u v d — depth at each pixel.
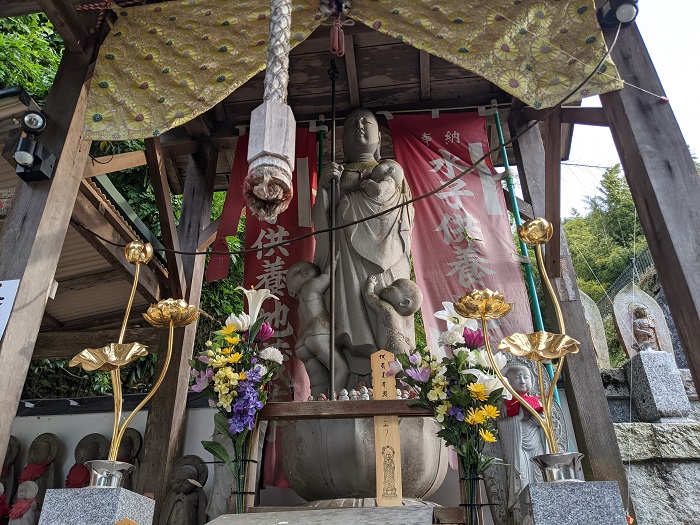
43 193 5.12
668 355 7.06
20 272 4.77
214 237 8.04
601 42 5.16
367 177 6.50
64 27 5.66
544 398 3.79
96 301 8.62
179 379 7.19
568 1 5.39
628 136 4.79
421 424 4.99
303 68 7.40
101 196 6.80
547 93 5.15
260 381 4.51
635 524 5.26
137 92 5.75
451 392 4.31
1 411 4.33
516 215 7.26
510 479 5.39
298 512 3.57
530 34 5.36
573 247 17.09
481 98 7.71
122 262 7.19
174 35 5.93
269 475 6.26
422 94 7.69
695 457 6.23
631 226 16.75
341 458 4.84
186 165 8.57
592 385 5.93
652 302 8.34
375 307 5.73
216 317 12.48
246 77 5.71
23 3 5.75
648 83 4.95
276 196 2.97
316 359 5.79
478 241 7.02
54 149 5.37
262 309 7.18
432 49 5.46
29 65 10.61
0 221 6.34
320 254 6.31
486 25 5.47
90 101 5.73
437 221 7.17
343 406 4.45
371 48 7.16
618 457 5.54
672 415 6.68
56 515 3.40
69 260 7.80
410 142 7.57
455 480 6.22
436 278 6.92
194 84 5.74
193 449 7.11
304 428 5.04
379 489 4.21
